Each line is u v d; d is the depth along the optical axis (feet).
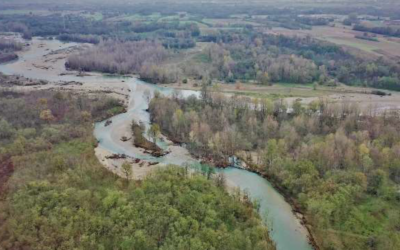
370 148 461.78
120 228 326.44
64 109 647.56
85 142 529.45
